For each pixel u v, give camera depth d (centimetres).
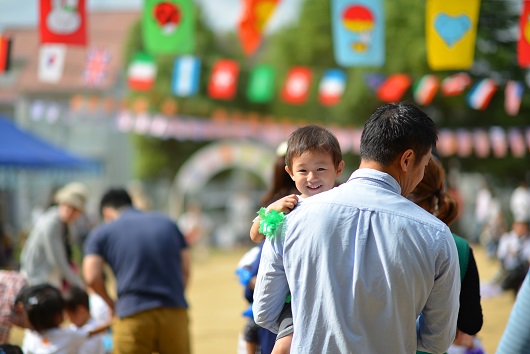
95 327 921
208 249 5003
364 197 473
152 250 930
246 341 730
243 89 5938
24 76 5100
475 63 3278
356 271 457
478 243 3853
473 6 1223
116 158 5900
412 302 457
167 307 919
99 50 1906
